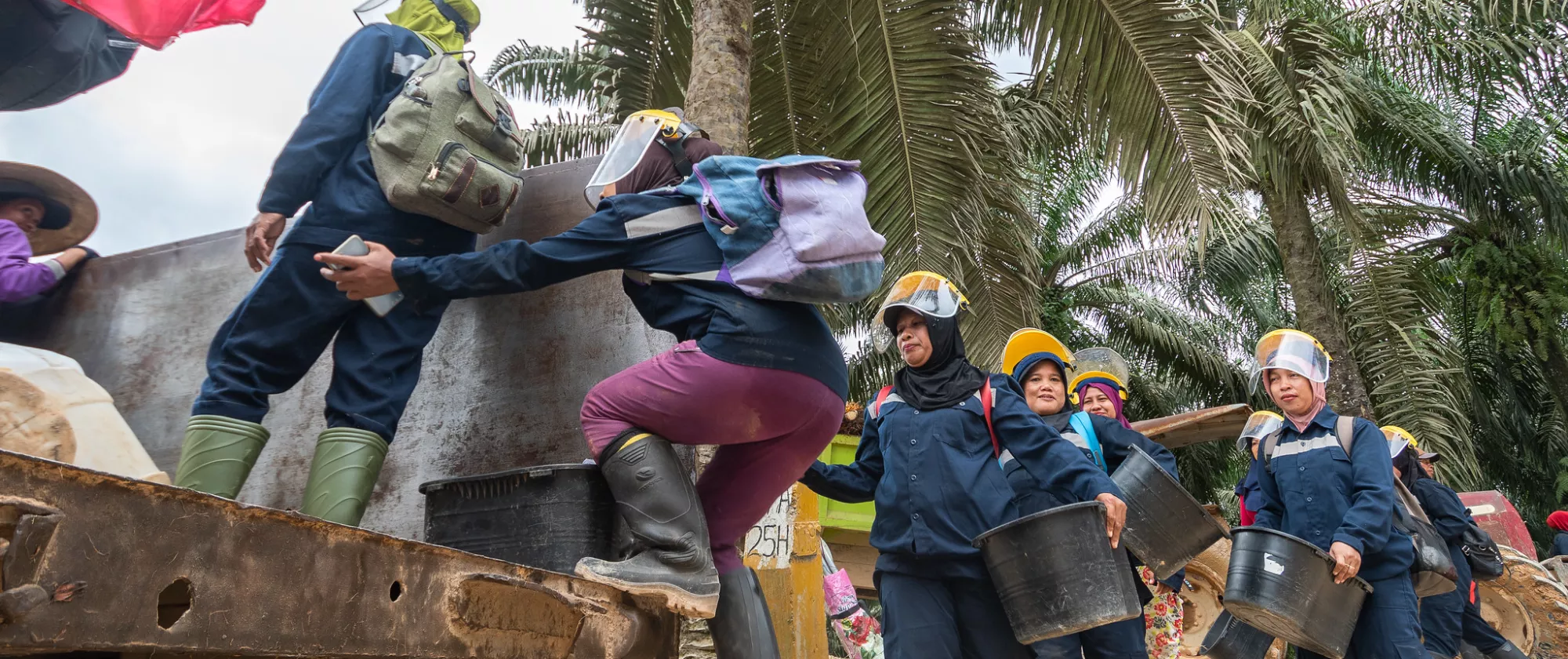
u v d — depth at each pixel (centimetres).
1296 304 1212
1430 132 1354
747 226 234
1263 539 346
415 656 162
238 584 128
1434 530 445
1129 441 363
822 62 702
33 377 211
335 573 146
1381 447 396
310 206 279
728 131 531
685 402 231
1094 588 276
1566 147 1422
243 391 264
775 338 234
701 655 389
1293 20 1170
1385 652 378
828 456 516
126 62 301
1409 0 1288
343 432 271
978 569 303
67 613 105
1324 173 1126
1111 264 1823
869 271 239
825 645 406
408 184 270
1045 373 378
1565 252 1460
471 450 351
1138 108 670
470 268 233
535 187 370
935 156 685
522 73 1497
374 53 281
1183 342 1736
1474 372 1692
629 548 235
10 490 102
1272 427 486
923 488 310
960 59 687
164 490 118
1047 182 1616
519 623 193
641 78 707
